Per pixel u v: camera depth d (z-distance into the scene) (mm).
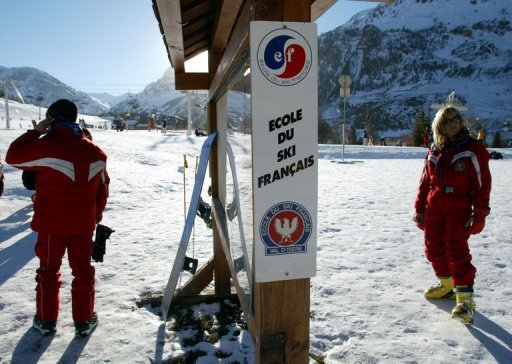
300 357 1771
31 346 2801
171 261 4473
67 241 2924
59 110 2867
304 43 1572
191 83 3805
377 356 2654
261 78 1562
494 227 5852
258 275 1669
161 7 2080
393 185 10406
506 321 3086
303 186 1638
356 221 6309
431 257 3418
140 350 2770
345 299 3480
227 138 2869
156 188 9109
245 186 2098
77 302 2895
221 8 2180
